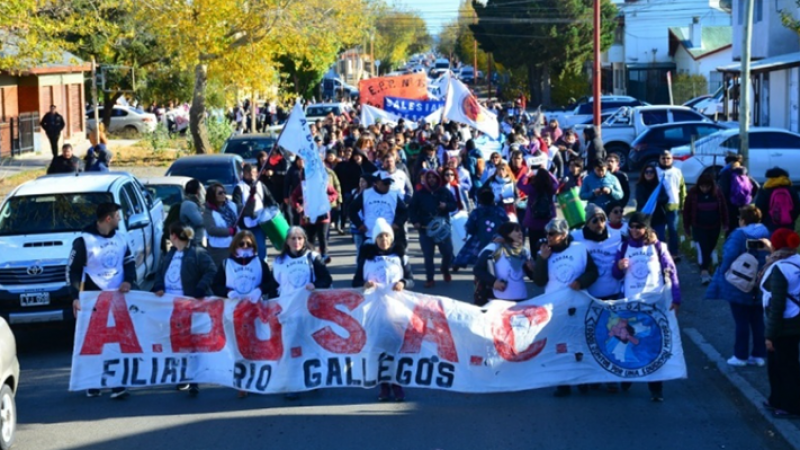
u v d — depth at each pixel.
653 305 9.54
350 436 8.57
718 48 62.38
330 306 9.68
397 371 9.62
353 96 83.44
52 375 11.05
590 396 9.77
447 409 9.39
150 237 14.32
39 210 13.03
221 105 47.16
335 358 9.66
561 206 14.34
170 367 9.87
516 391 9.66
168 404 9.75
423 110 32.12
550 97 75.88
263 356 9.74
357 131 26.34
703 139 27.34
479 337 9.56
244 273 9.80
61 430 8.96
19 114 38.12
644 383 10.28
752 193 15.22
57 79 41.69
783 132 26.66
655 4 70.44
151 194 16.22
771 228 13.63
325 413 9.30
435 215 15.21
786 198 13.52
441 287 15.41
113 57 43.50
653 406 9.39
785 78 35.91
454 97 24.16
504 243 9.96
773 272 8.53
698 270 15.99
